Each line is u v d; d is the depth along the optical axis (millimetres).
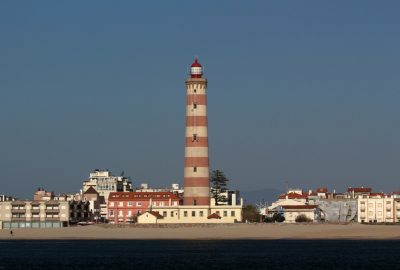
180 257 197250
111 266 176375
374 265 174500
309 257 194875
